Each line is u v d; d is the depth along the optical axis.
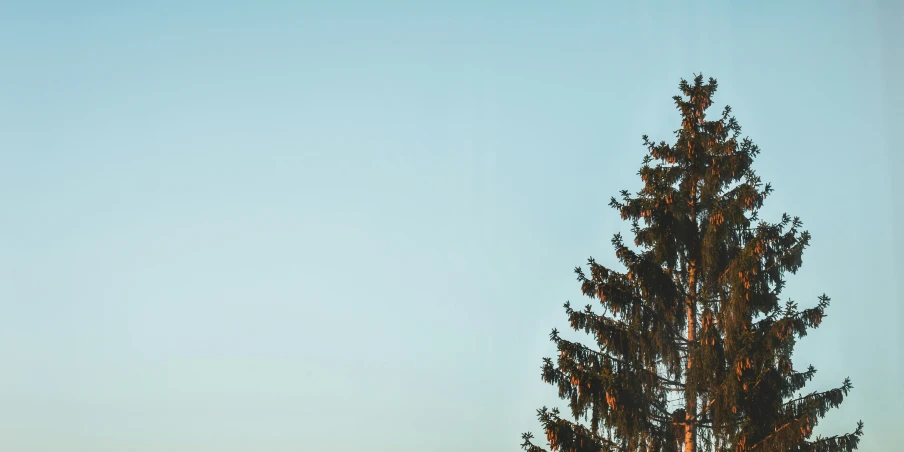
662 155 27.47
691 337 25.94
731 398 23.62
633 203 26.84
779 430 22.88
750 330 24.33
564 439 24.17
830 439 22.77
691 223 26.78
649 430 24.36
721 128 27.12
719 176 26.66
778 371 24.00
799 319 23.83
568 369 24.61
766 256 25.14
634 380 24.81
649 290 25.38
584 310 25.59
